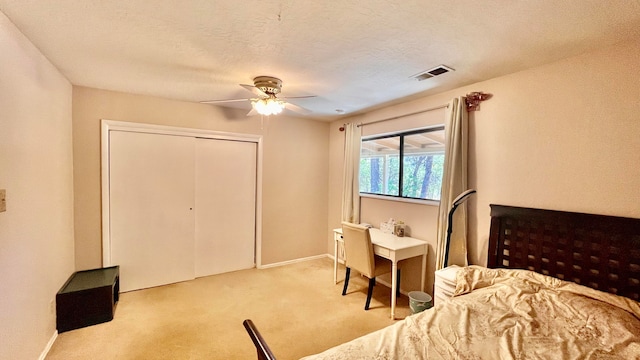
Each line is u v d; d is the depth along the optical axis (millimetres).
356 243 2928
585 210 1938
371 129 3811
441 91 2863
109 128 2988
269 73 2408
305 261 4426
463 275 2164
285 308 2846
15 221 1663
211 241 3719
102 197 2957
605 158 1849
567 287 1818
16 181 1677
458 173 2637
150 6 1447
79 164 2836
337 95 3039
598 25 1574
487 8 1431
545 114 2133
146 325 2480
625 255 1725
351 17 1533
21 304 1725
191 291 3209
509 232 2312
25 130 1789
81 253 2883
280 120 4137
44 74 2078
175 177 3395
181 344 2223
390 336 1406
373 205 3809
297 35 1748
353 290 3314
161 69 2348
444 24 1593
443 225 2707
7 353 1571
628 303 1595
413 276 3152
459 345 1341
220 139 3721
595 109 1888
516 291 1811
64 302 2344
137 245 3197
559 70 2059
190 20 1583
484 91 2521
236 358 2070
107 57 2107
